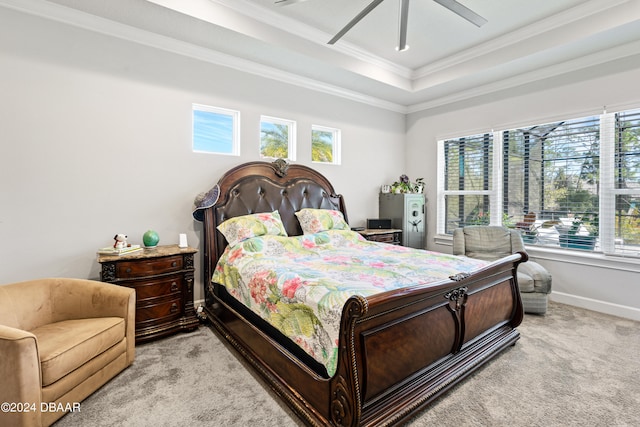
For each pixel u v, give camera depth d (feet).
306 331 5.63
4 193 7.81
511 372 7.07
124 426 5.41
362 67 12.68
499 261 7.67
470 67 12.42
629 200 10.46
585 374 6.99
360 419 4.76
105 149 9.11
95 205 9.00
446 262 8.10
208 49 10.55
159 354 7.91
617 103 10.39
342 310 4.79
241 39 9.91
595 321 10.07
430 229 16.39
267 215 10.84
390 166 16.74
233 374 7.04
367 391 4.90
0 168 7.77
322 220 11.68
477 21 7.77
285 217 12.00
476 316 7.09
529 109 12.57
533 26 10.39
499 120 13.52
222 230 10.16
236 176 11.27
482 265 7.70
